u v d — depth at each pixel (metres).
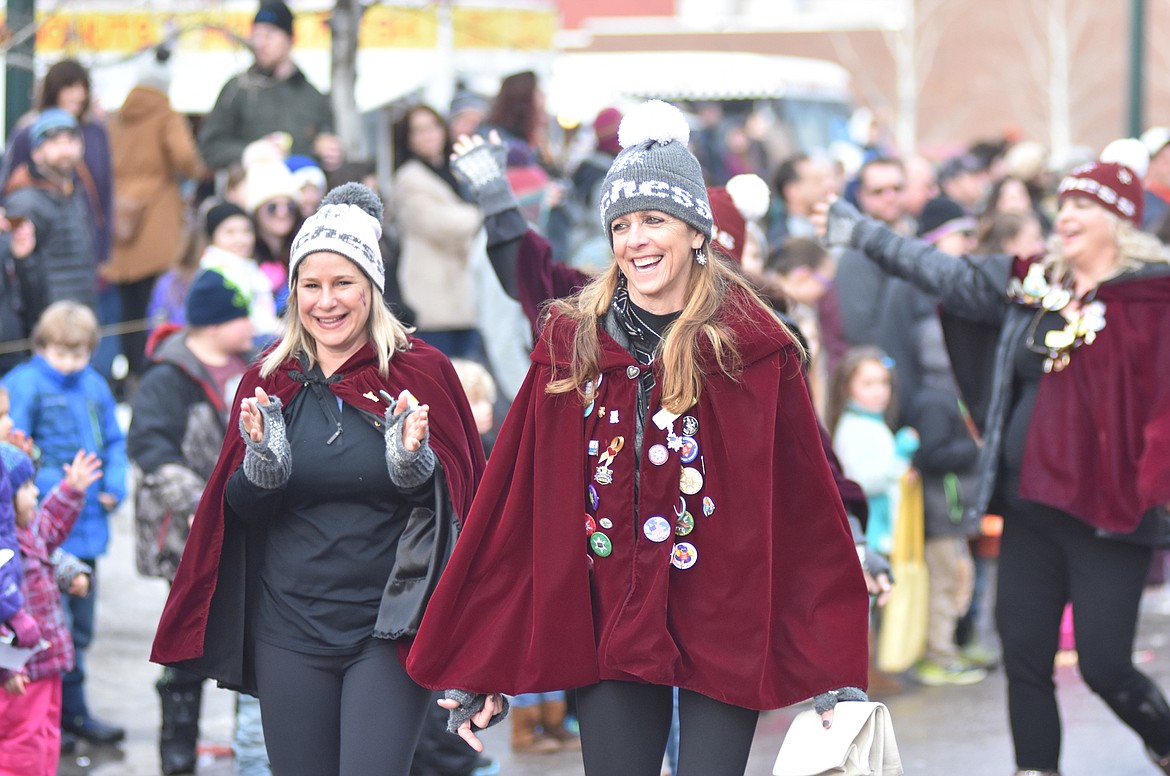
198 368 18.05
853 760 11.17
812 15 92.94
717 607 11.16
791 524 11.38
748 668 11.07
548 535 11.30
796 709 21.62
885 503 22.36
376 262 13.05
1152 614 27.94
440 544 12.59
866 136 46.62
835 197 17.95
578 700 11.55
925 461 22.92
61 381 19.30
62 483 16.52
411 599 12.48
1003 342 16.59
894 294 23.36
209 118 26.69
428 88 34.91
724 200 15.09
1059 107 94.94
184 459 17.89
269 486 12.43
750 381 11.16
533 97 27.45
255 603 12.87
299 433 12.79
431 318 24.64
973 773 18.69
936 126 95.06
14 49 26.16
